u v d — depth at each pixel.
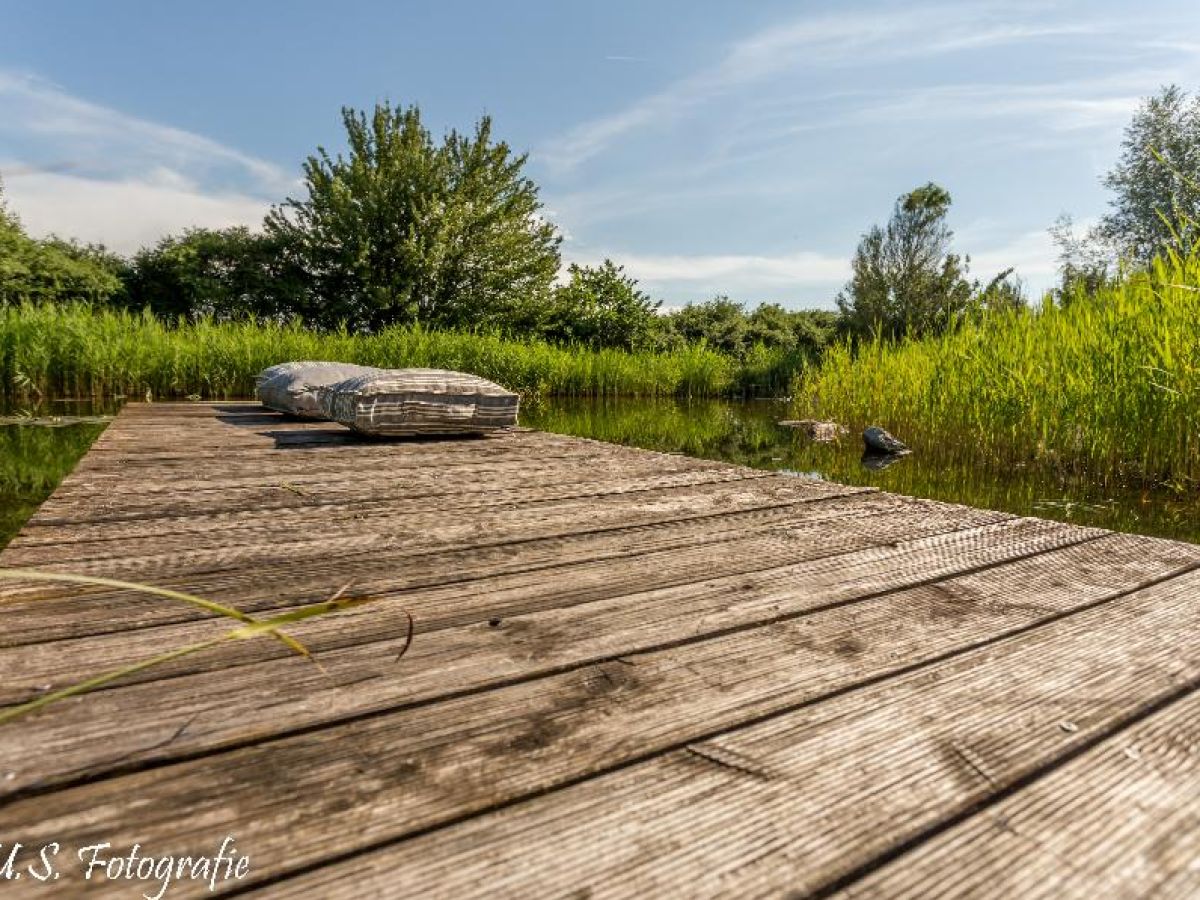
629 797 0.66
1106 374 3.65
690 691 0.87
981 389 4.55
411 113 19.45
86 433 4.76
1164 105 12.88
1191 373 3.25
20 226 15.55
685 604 1.19
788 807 0.65
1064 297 4.94
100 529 1.70
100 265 17.22
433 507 2.01
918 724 0.80
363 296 18.73
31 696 0.82
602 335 16.92
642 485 2.40
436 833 0.60
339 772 0.69
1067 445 3.95
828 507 2.04
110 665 0.91
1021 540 1.64
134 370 7.88
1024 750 0.75
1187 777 0.70
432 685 0.88
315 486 2.33
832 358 7.96
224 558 1.46
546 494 2.23
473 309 18.89
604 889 0.55
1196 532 2.43
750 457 4.86
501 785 0.67
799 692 0.87
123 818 0.61
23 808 0.62
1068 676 0.92
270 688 0.86
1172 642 1.04
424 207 18.59
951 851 0.59
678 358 14.28
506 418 3.88
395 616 1.12
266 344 9.02
